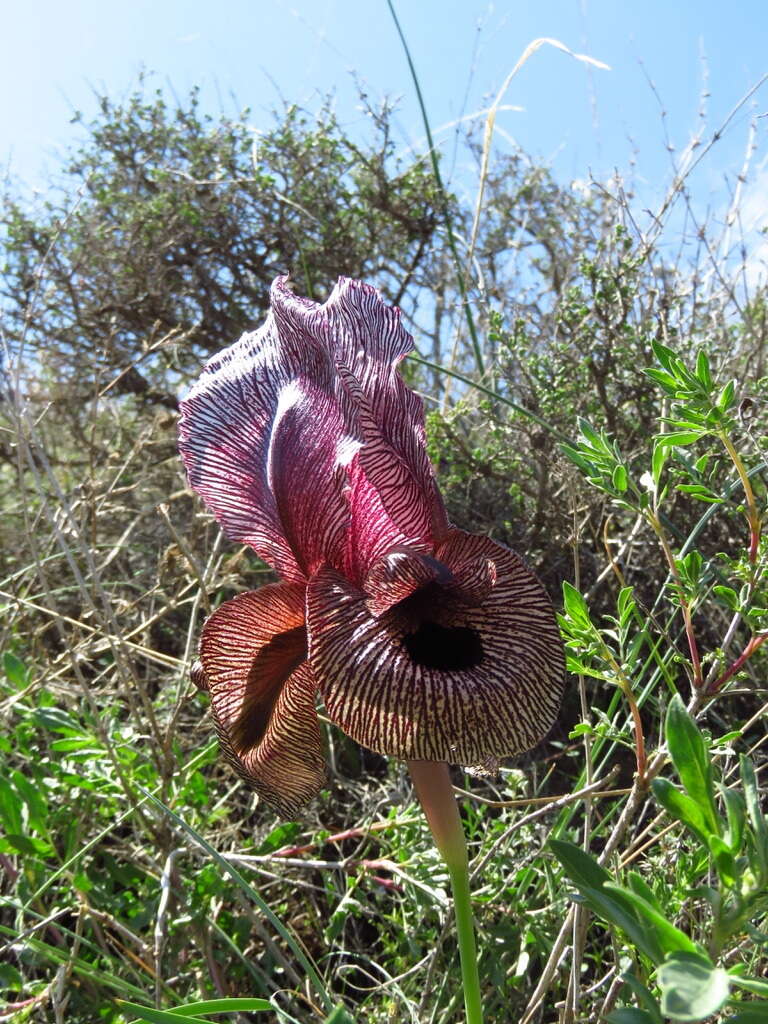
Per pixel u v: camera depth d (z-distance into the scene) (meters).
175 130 0.72
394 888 0.34
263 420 0.25
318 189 0.66
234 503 0.25
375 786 0.43
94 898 0.33
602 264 0.48
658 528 0.26
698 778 0.17
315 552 0.22
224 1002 0.22
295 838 0.38
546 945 0.30
